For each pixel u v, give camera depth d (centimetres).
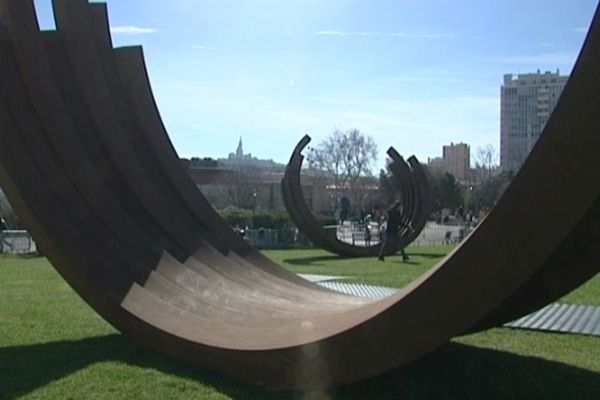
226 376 487
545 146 333
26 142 585
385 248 1814
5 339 620
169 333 530
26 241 2070
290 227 2594
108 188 623
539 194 336
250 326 519
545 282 382
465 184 5931
